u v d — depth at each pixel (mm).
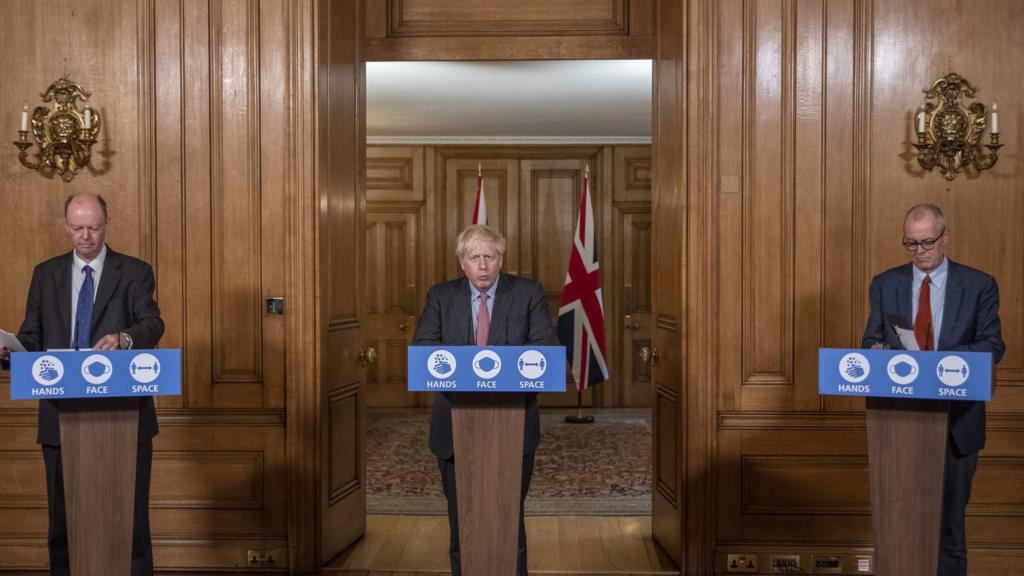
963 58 4059
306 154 4117
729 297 4105
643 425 8602
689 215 4098
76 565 2871
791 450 4102
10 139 4188
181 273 4160
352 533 4617
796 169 4078
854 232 4074
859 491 4090
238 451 4164
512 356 2730
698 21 4074
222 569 4164
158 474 4164
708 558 4109
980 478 4066
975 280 3223
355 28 4695
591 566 4273
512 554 2908
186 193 4164
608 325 9859
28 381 2684
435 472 6445
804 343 4086
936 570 2777
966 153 4031
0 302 4188
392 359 9914
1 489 4176
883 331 3258
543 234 9852
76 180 4188
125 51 4168
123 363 2746
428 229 9852
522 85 7141
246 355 4160
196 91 4156
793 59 4078
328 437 4289
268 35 4133
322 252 4188
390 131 9492
